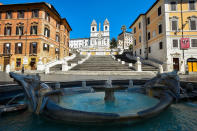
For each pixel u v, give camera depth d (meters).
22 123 3.77
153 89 6.44
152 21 27.61
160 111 3.79
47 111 3.83
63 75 16.34
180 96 6.23
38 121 3.91
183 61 21.14
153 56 27.02
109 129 3.25
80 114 3.33
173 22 22.66
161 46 24.05
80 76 15.23
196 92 7.05
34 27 27.20
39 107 4.31
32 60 26.31
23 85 4.67
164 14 22.95
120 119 3.24
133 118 3.32
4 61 27.11
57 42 33.53
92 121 3.24
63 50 35.41
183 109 5.00
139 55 33.09
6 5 27.16
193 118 4.07
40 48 26.33
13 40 27.27
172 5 22.95
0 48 27.44
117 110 4.26
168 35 22.42
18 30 27.45
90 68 20.22
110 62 25.39
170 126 3.52
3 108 4.40
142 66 22.09
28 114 4.41
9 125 3.63
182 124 3.63
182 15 22.55
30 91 4.64
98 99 6.11
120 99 6.00
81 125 3.32
